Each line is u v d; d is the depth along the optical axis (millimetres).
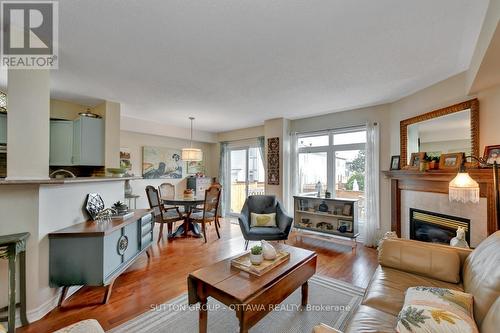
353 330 1282
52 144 3621
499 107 2361
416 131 3344
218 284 1681
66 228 2242
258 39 2072
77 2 1606
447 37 2039
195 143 6789
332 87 3246
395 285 1744
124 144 5332
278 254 2227
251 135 6145
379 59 2447
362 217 4262
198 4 1632
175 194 6207
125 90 3340
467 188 2107
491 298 1221
